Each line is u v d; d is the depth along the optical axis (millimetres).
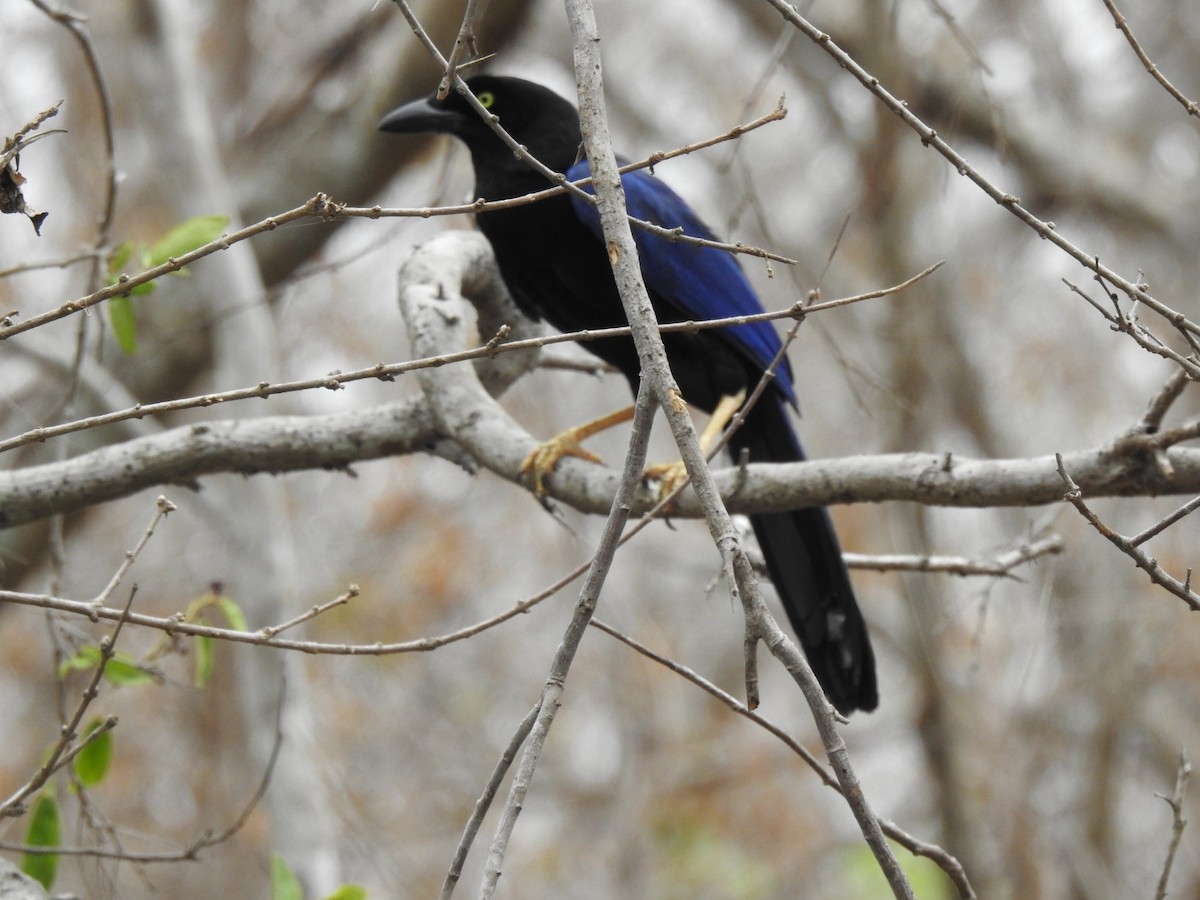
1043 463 5629
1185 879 13867
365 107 12922
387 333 15297
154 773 14961
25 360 11523
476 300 9008
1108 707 13266
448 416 7039
